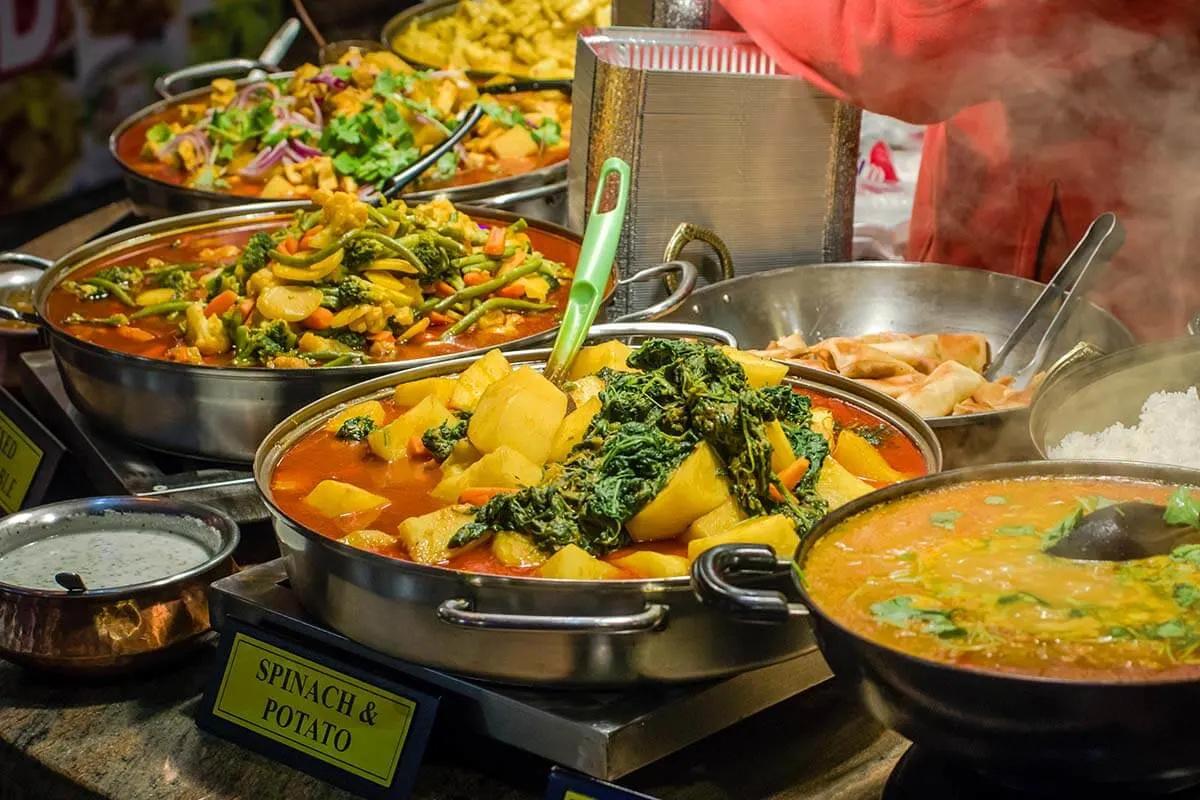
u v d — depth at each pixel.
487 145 3.25
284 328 2.09
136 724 1.60
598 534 1.44
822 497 1.50
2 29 4.09
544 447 1.58
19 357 2.50
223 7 4.53
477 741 1.51
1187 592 1.11
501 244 2.32
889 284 2.34
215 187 3.11
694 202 2.47
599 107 2.42
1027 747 1.04
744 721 1.49
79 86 4.35
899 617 1.11
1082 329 2.14
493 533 1.45
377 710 1.43
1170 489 1.31
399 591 1.35
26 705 1.65
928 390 1.95
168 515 1.82
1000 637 1.07
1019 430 1.78
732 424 1.42
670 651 1.32
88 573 1.72
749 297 2.30
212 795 1.47
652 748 1.33
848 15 2.19
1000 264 2.63
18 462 2.18
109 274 2.37
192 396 1.95
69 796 1.53
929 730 1.08
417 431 1.69
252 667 1.54
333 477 1.64
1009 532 1.24
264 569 1.64
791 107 2.45
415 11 4.24
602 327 1.96
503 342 2.13
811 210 2.54
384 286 2.17
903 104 2.22
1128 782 1.07
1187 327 2.38
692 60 2.53
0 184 4.24
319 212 2.24
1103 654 1.05
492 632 1.33
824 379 1.81
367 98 3.23
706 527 1.42
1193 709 1.00
